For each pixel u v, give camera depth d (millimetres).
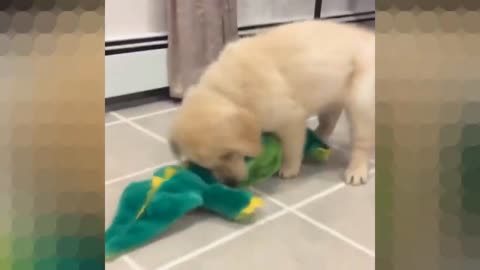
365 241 1098
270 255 1037
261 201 1196
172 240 1086
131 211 1121
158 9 1994
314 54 1330
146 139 1672
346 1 3098
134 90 1943
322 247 1070
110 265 989
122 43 1859
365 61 1378
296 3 2695
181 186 1173
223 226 1149
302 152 1424
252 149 1214
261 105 1273
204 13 1934
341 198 1300
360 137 1388
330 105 1465
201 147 1175
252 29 2363
